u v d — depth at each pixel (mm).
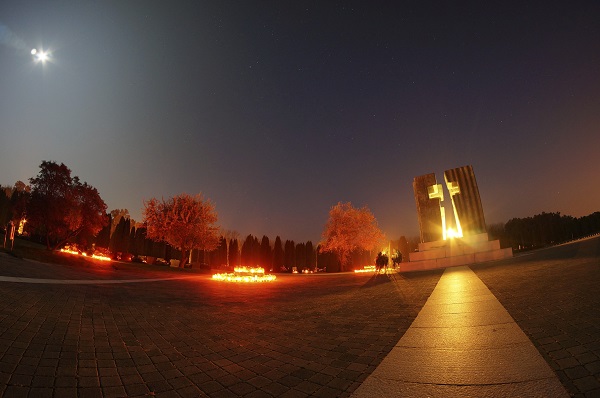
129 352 4918
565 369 3254
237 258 52500
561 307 5461
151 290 13242
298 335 5996
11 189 43969
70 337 5320
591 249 14117
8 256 17016
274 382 3795
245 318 7828
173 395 3486
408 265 20266
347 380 3697
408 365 3930
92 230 26359
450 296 8219
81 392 3436
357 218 42406
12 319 5781
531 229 46375
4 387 3312
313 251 54000
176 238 35469
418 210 21344
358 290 12445
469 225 19922
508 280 9266
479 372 3461
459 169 20797
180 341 5688
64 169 23938
